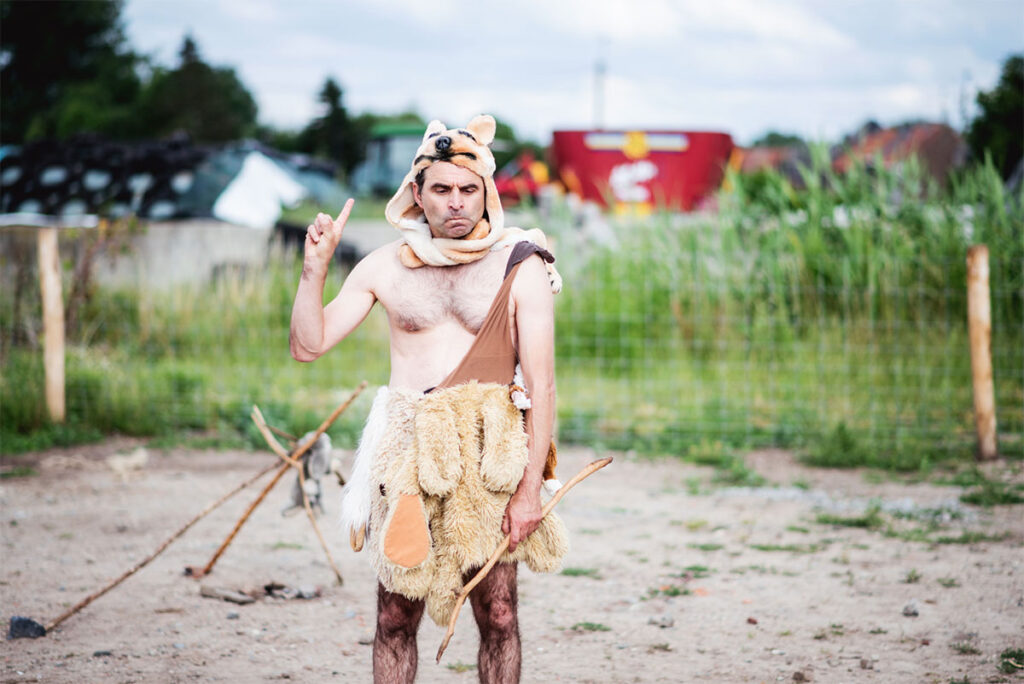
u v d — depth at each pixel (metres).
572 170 18.55
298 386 11.38
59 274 9.97
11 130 56.69
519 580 5.79
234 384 11.32
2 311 11.37
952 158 20.69
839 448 8.80
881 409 9.91
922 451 8.74
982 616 5.08
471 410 3.31
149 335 11.92
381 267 3.45
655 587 5.62
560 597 5.48
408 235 3.40
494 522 3.29
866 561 6.04
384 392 3.44
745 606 5.29
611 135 18.39
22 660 4.54
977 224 10.83
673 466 8.73
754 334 11.18
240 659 4.59
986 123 18.22
